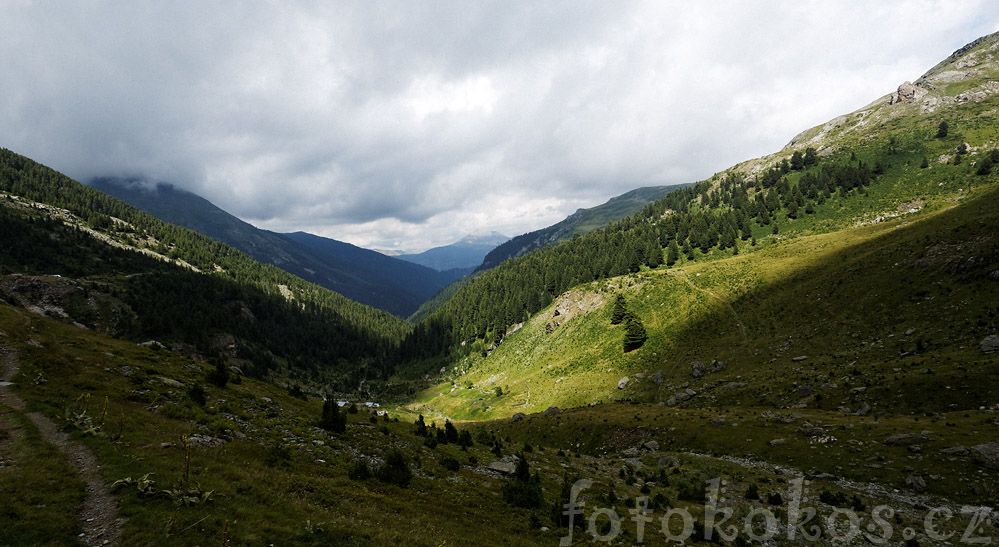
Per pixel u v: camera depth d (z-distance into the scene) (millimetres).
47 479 13914
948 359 58938
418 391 199000
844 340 83312
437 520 20672
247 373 186500
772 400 71500
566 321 177250
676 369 106562
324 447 30672
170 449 19578
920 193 177500
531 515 24781
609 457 67812
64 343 37469
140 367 36750
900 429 46438
